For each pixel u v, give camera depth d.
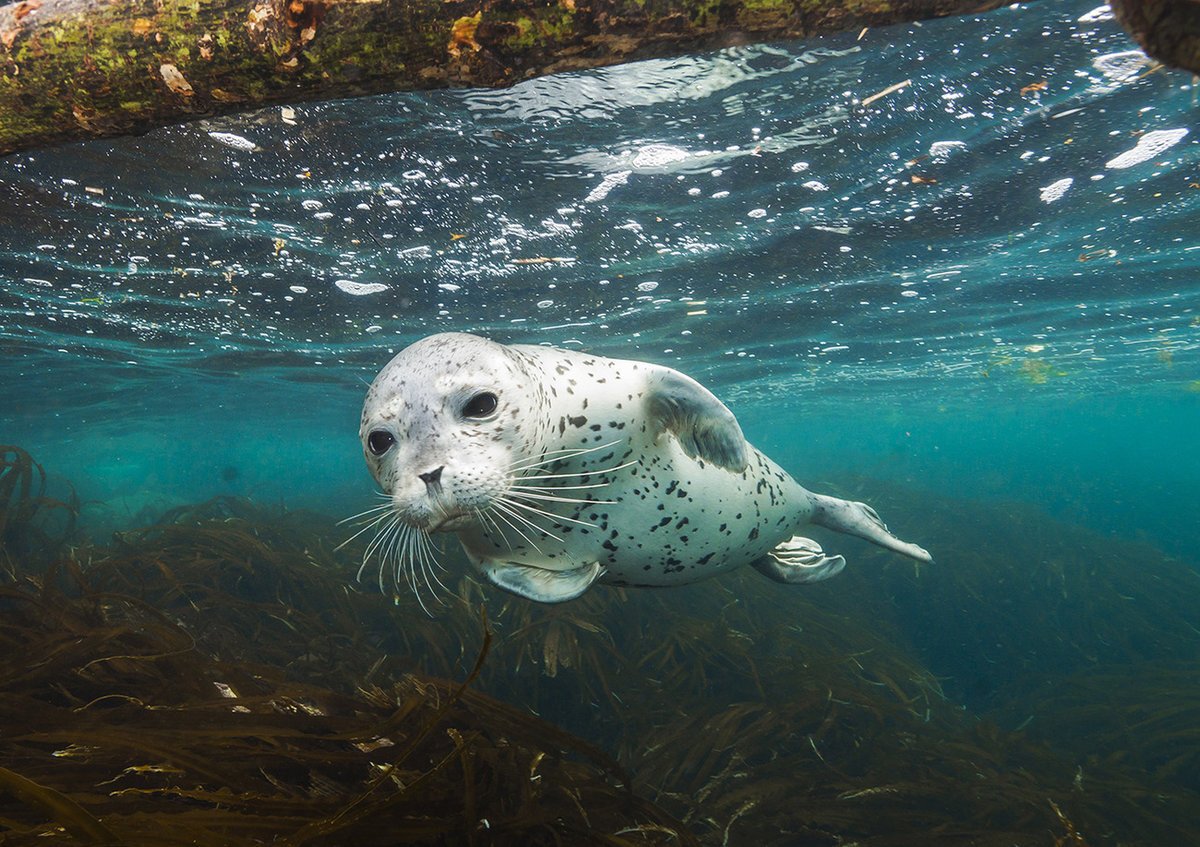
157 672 0.90
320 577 1.80
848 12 0.35
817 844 1.09
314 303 2.07
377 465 0.68
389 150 1.13
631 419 0.73
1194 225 1.65
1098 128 1.15
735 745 1.32
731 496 0.83
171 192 1.25
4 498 1.90
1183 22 0.29
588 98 1.02
